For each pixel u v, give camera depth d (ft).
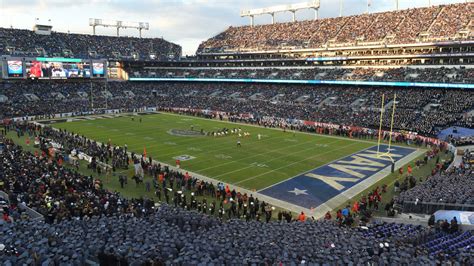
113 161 112.98
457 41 199.52
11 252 41.81
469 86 184.55
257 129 186.50
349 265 40.96
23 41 268.62
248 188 97.81
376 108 201.26
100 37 319.06
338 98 225.76
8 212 60.23
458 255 45.80
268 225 59.00
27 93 247.29
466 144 140.77
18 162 94.43
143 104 265.75
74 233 48.49
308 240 49.21
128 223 54.49
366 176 108.99
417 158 130.41
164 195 91.25
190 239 48.80
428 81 199.72
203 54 324.80
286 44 282.56
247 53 298.15
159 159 124.77
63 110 229.45
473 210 69.92
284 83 268.00
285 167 117.29
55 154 119.75
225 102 253.44
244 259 41.14
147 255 42.39
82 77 273.13
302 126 184.65
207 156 129.39
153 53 334.85
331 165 120.26
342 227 61.16
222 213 78.59
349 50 248.11
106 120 211.20
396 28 238.07
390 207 80.74
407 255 44.42
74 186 81.82
